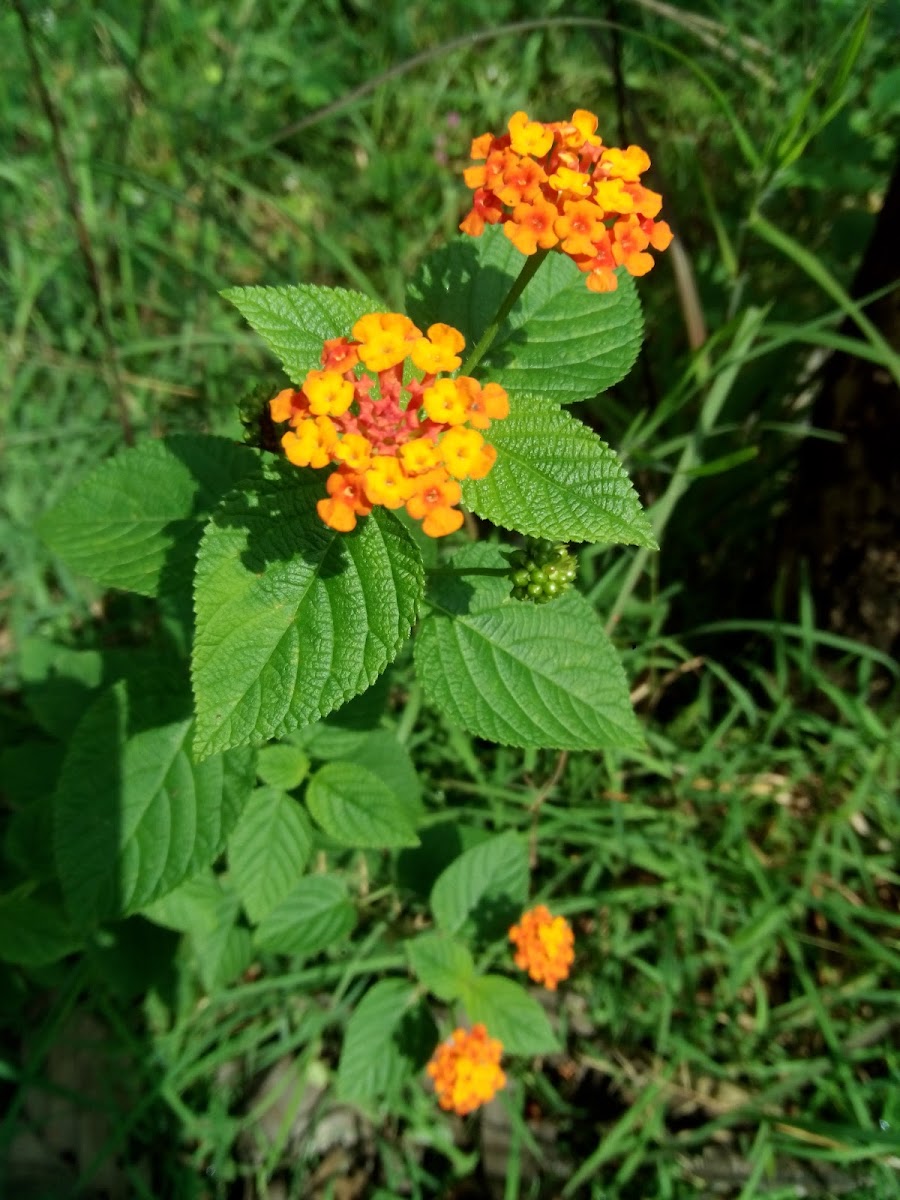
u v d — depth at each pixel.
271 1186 0.24
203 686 0.14
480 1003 0.23
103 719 0.20
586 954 0.27
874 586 0.27
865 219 0.33
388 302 0.35
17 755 0.25
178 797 0.19
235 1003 0.25
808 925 0.28
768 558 0.30
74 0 0.40
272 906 0.21
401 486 0.13
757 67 0.37
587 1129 0.25
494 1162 0.25
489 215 0.15
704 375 0.26
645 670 0.30
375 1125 0.25
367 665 0.15
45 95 0.26
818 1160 0.24
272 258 0.38
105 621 0.31
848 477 0.26
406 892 0.27
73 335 0.35
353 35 0.43
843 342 0.23
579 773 0.28
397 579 0.15
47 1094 0.24
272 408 0.14
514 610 0.18
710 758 0.28
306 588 0.15
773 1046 0.25
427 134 0.41
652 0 0.27
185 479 0.20
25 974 0.25
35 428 0.34
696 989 0.27
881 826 0.28
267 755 0.22
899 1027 0.26
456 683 0.18
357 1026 0.23
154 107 0.38
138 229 0.37
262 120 0.42
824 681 0.28
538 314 0.18
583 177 0.15
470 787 0.27
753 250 0.36
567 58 0.42
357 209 0.40
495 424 0.16
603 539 0.15
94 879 0.19
